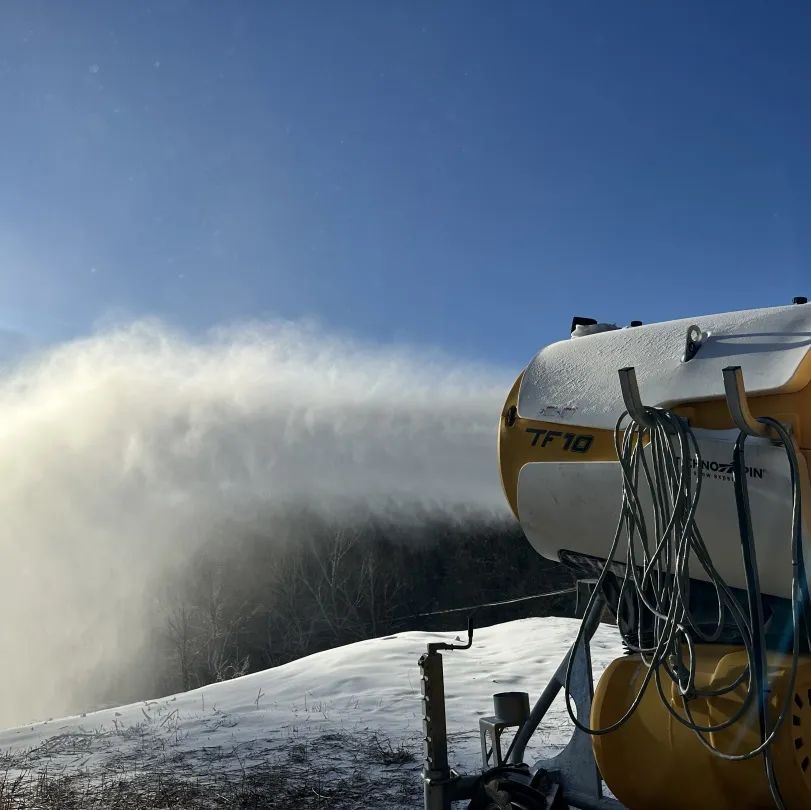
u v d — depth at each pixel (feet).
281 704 27.86
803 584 8.54
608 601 11.06
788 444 8.59
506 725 12.02
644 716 9.96
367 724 23.84
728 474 9.20
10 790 19.06
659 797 9.83
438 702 11.69
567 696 10.52
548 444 10.99
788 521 8.79
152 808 16.97
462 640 38.22
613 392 10.59
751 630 8.61
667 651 8.95
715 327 10.14
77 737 24.61
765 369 9.14
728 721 8.71
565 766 11.18
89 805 17.52
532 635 37.58
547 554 11.75
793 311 9.66
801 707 8.74
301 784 18.06
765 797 8.94
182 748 22.21
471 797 11.63
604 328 12.01
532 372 11.78
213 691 31.71
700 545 9.12
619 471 10.24
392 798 16.92
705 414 9.52
